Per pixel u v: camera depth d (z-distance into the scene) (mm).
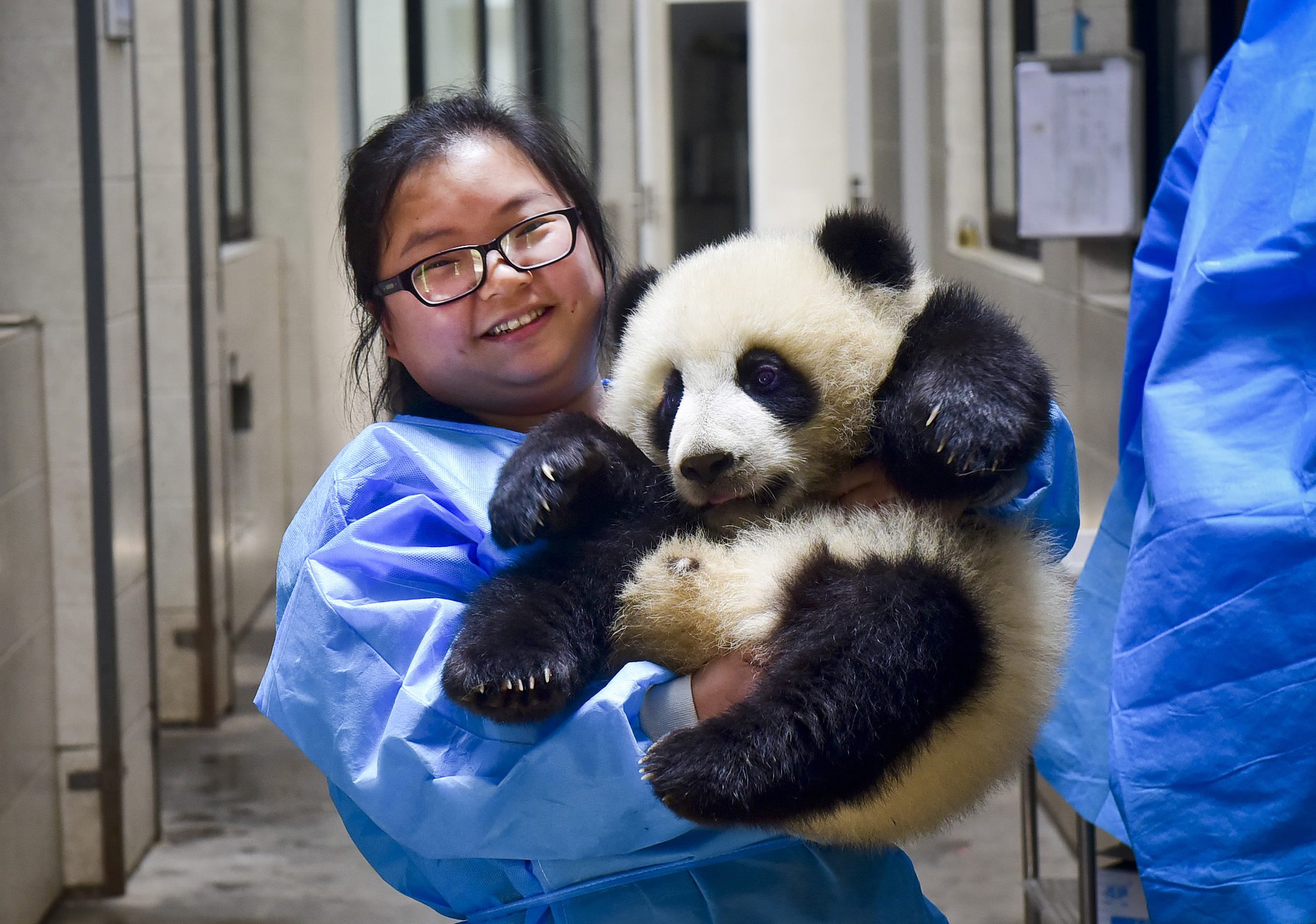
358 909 4039
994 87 6730
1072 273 4551
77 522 4055
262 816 4730
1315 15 1699
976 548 1646
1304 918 1538
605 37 7672
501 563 1734
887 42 8359
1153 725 1644
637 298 1968
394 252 1853
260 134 7734
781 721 1456
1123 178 4145
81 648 4074
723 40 11164
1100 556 2129
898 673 1469
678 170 11328
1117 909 2762
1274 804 1563
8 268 3973
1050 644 1659
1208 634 1610
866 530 1621
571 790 1487
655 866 1578
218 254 5793
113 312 4152
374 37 7938
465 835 1531
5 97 3953
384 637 1596
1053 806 4422
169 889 4191
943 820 1594
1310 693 1553
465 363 1846
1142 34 4305
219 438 5773
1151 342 2029
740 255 1814
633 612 1649
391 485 1770
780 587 1580
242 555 6855
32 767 3904
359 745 1581
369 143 1908
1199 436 1673
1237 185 1717
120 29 4141
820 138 9852
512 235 1834
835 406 1707
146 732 4441
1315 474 1584
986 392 1558
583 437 1718
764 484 1709
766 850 1604
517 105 2002
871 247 1758
